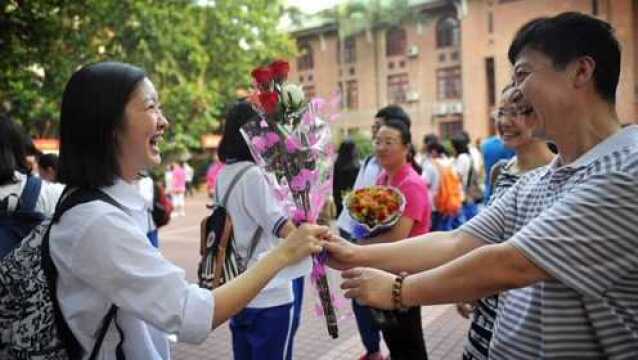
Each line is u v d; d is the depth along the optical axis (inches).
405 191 126.9
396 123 132.6
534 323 55.6
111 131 61.5
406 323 128.9
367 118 1150.3
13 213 102.0
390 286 57.1
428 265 71.3
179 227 520.4
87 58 477.7
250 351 115.6
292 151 79.0
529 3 893.8
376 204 116.6
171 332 57.4
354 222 123.6
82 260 56.9
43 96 451.5
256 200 112.0
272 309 113.4
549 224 49.9
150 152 65.2
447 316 214.7
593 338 51.6
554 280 51.9
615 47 54.1
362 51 1155.9
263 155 81.1
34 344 59.7
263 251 114.2
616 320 49.8
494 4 945.5
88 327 59.8
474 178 325.1
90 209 58.0
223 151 120.5
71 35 457.1
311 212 80.8
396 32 1118.4
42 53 415.8
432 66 1073.5
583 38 53.2
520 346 56.8
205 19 743.1
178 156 794.2
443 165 293.1
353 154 230.1
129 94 62.4
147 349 63.9
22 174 112.4
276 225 109.8
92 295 59.1
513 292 60.0
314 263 75.7
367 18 1114.1
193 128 741.9
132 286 56.5
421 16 1074.1
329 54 1197.1
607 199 48.6
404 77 1111.6
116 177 63.0
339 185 228.1
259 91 79.7
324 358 174.4
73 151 61.7
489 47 955.3
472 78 981.2
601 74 53.6
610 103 55.1
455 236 72.2
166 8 559.5
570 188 54.3
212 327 59.2
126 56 544.4
